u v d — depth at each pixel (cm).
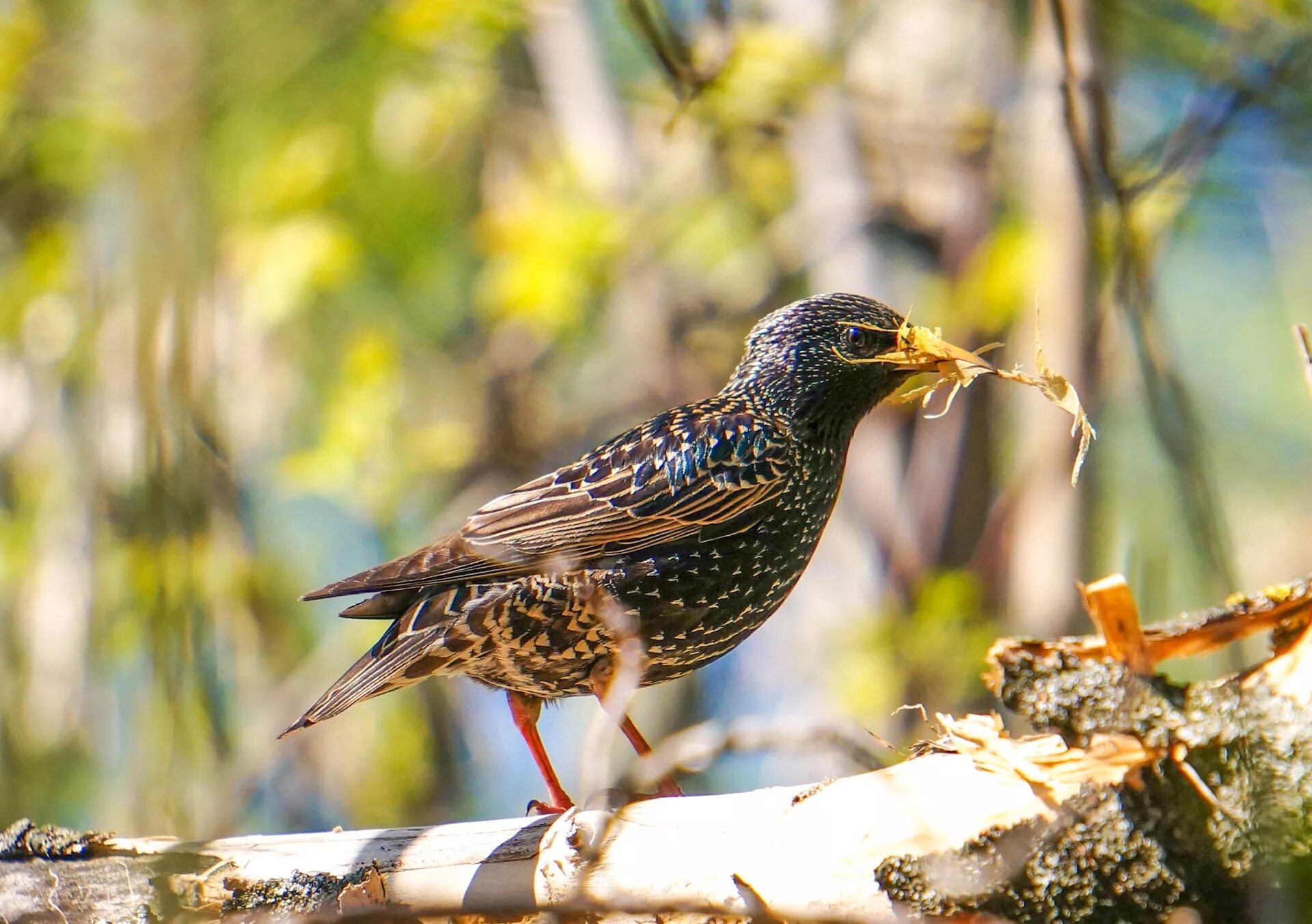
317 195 1430
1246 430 1525
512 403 1529
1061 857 507
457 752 1476
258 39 1171
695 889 557
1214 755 491
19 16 1306
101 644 1273
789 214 1383
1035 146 1114
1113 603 498
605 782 584
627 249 1329
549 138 1555
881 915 529
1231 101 1015
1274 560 1476
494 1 1281
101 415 1315
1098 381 1041
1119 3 1080
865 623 1211
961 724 549
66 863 623
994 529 1200
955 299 1252
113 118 1260
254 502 1430
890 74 1352
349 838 618
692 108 1210
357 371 1334
